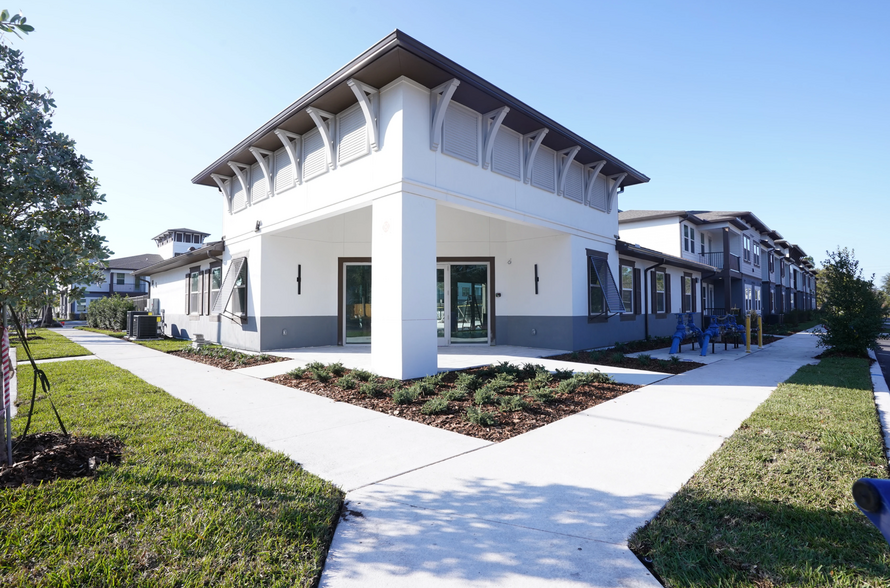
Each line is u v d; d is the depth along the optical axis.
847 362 11.48
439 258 14.52
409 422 5.90
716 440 5.13
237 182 14.73
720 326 14.40
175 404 6.54
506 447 4.94
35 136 3.78
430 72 8.60
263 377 9.12
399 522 3.29
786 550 2.87
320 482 3.90
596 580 2.63
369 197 9.36
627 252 16.03
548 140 12.27
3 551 2.75
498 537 3.10
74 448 4.30
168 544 2.89
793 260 49.62
